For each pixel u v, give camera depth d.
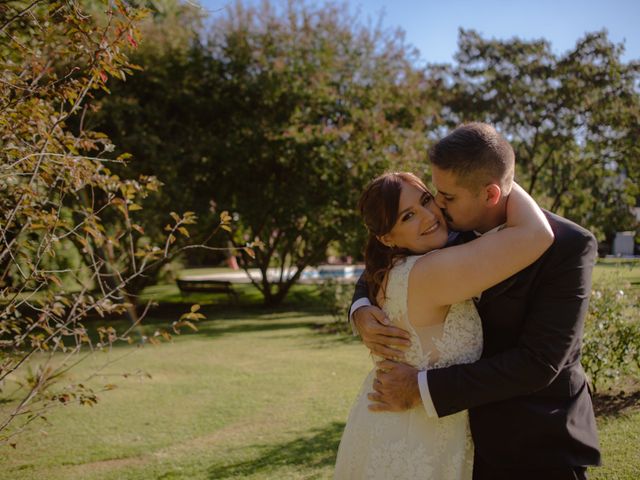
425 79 16.19
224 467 4.03
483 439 1.66
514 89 15.61
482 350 1.72
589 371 5.04
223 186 15.38
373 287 1.89
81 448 4.53
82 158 2.66
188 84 14.72
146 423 5.18
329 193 14.31
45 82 3.06
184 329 11.96
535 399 1.63
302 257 16.56
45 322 2.77
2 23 2.77
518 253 1.54
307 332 11.10
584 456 1.60
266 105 15.07
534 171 16.20
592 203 16.06
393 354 1.77
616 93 14.80
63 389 2.83
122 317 13.97
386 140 14.29
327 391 6.16
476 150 1.59
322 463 3.98
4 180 2.60
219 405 5.75
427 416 1.73
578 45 14.90
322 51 15.05
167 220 13.45
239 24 14.91
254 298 18.42
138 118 13.47
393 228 1.78
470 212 1.67
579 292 1.56
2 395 5.62
